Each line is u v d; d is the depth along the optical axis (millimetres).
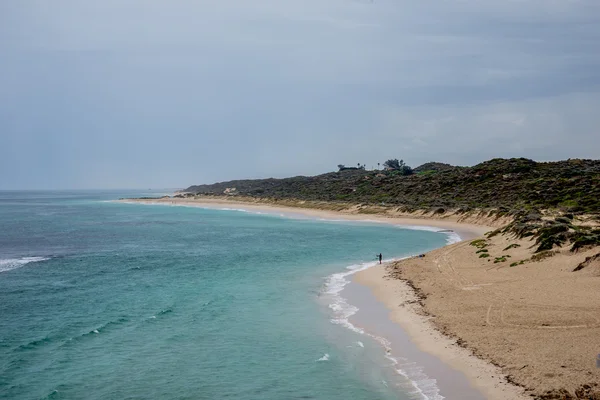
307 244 63719
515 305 25172
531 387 16172
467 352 19969
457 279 33562
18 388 18812
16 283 40000
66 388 18766
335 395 17453
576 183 79875
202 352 22375
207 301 32156
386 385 17922
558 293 26172
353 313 27828
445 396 16500
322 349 22203
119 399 17797
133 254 58250
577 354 18016
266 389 18250
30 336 25250
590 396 14828
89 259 54406
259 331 25219
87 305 31859
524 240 42531
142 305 31578
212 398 17734
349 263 46844
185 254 57344
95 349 23062
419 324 24531
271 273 42281
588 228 39281
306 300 31703
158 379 19469
